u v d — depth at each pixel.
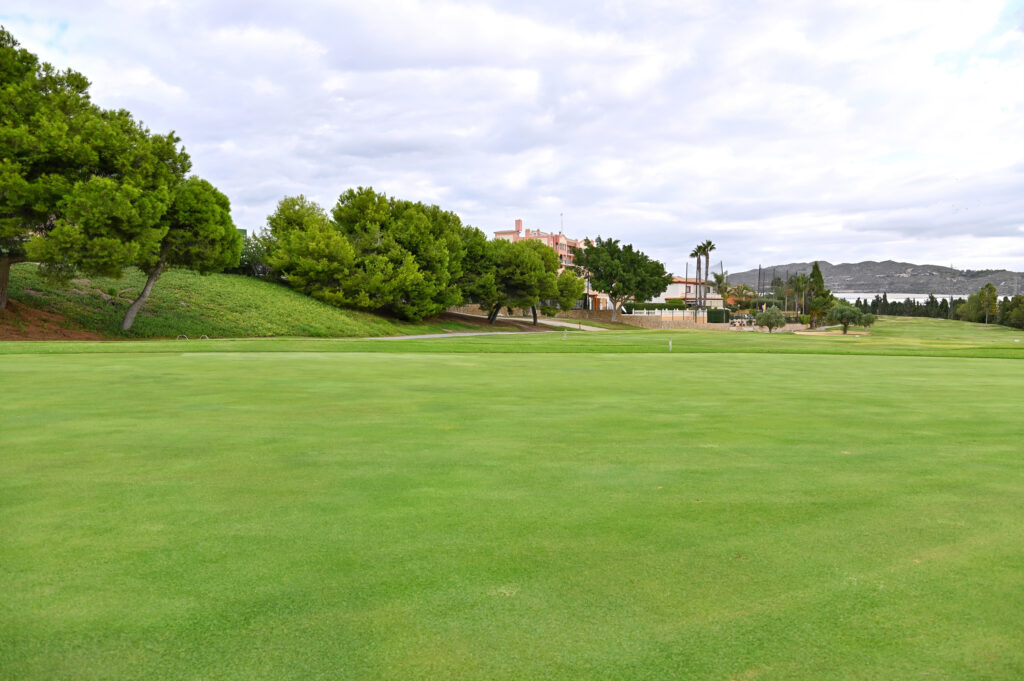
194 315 41.88
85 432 6.82
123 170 32.12
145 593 2.90
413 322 61.66
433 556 3.36
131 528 3.78
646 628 2.60
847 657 2.37
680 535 3.70
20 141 29.05
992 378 13.83
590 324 89.19
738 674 2.25
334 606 2.78
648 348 27.72
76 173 31.20
